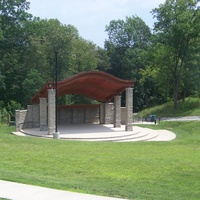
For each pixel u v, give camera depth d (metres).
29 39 62.69
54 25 65.06
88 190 9.83
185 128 40.19
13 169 13.23
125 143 23.77
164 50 60.16
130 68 88.69
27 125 37.81
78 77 32.91
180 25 57.28
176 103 60.53
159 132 37.28
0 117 48.34
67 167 13.95
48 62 64.25
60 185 10.29
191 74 61.03
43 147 19.56
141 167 14.16
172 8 59.75
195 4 59.38
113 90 38.06
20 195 9.16
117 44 97.19
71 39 64.75
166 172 13.36
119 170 13.59
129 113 34.97
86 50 75.44
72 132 33.34
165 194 10.20
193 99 63.62
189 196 10.08
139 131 34.72
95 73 33.59
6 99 61.16
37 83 58.44
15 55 61.72
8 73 60.59
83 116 44.38
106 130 35.34
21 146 19.48
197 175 12.92
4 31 61.34
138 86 87.62
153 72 67.62
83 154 17.27
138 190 10.56
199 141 25.44
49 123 31.77
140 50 88.06
